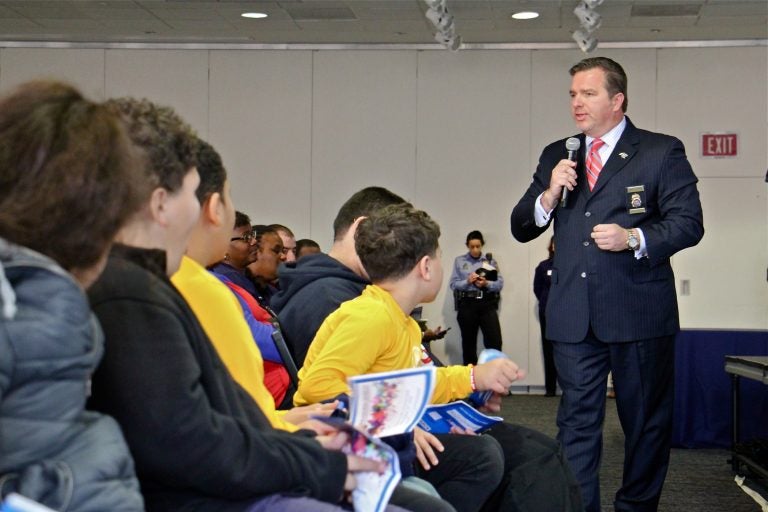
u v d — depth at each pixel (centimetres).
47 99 122
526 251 986
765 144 952
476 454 227
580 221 352
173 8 837
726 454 589
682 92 961
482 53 988
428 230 240
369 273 243
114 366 132
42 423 111
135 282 138
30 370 109
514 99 987
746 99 953
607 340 346
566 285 354
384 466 162
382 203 301
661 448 356
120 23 906
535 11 829
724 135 955
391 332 231
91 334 116
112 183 120
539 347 980
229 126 1006
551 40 966
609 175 349
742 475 501
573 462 348
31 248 117
